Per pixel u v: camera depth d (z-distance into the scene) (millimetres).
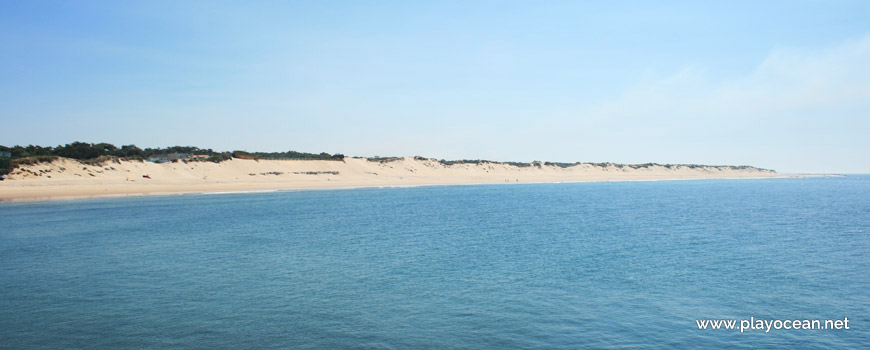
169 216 58875
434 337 18875
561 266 31172
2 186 89500
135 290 25250
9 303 22938
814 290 25594
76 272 29203
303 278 27891
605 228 49750
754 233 46312
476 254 35250
